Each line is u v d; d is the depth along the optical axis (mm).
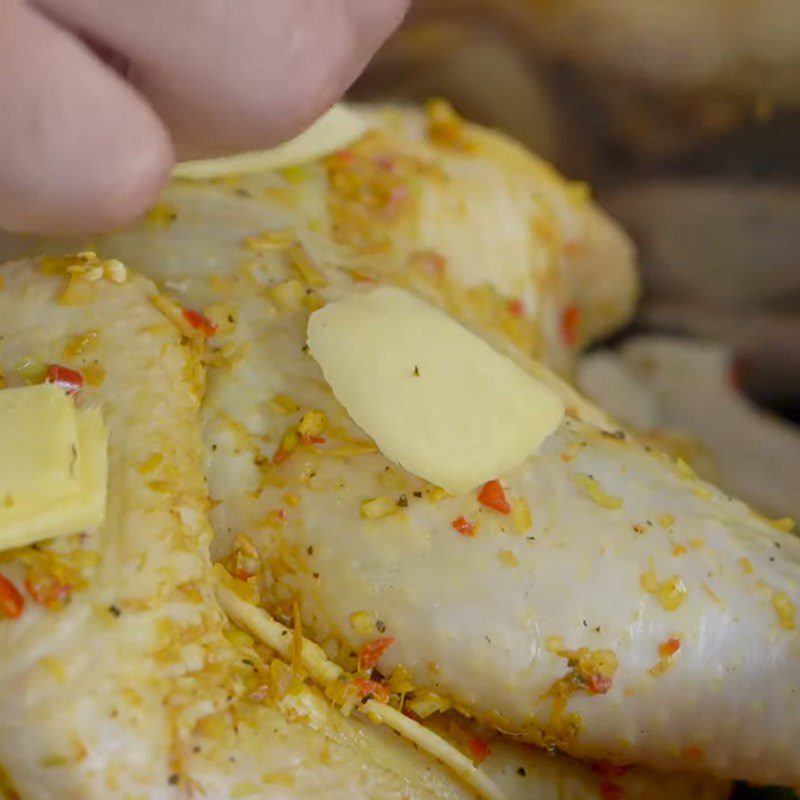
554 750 251
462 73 382
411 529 241
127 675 223
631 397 345
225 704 229
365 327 246
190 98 218
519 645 240
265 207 275
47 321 242
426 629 240
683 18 355
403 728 239
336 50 219
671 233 370
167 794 222
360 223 290
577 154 386
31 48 212
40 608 224
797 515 321
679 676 241
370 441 245
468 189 307
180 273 260
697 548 245
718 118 370
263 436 248
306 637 244
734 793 278
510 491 245
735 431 340
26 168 212
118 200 215
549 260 319
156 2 213
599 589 241
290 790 228
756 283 366
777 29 350
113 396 237
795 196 363
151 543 229
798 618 244
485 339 275
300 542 243
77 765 220
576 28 367
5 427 227
